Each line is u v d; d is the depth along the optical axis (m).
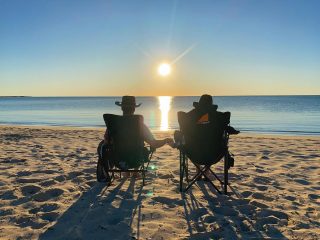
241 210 4.34
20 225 3.89
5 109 66.25
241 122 28.77
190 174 6.21
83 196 4.88
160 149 9.39
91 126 24.72
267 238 3.52
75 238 3.54
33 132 16.31
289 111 50.59
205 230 3.75
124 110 5.16
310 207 4.47
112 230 3.73
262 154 8.78
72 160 7.63
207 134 4.80
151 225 3.87
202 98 4.82
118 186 5.36
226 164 4.95
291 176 6.21
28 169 6.60
